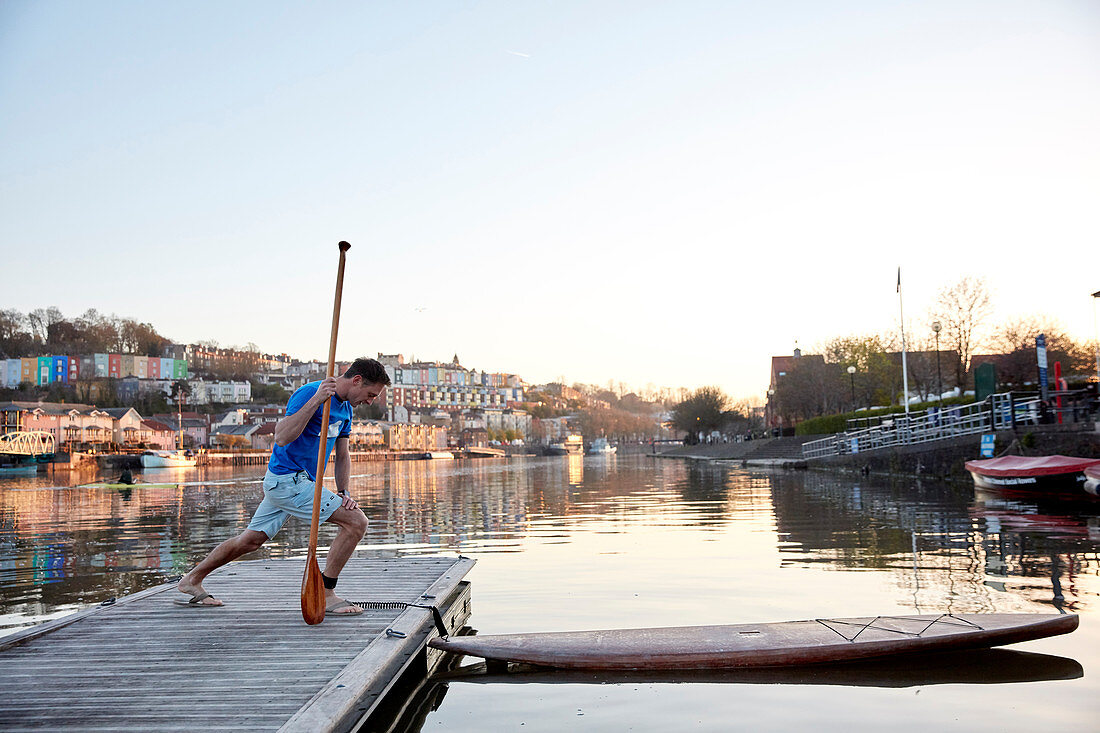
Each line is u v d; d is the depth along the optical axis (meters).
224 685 4.32
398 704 4.97
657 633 5.90
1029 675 5.12
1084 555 9.66
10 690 4.25
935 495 20.06
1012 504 16.89
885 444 34.66
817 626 5.96
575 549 11.62
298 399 5.71
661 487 28.83
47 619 7.39
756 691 4.95
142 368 153.50
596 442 178.00
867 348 56.66
